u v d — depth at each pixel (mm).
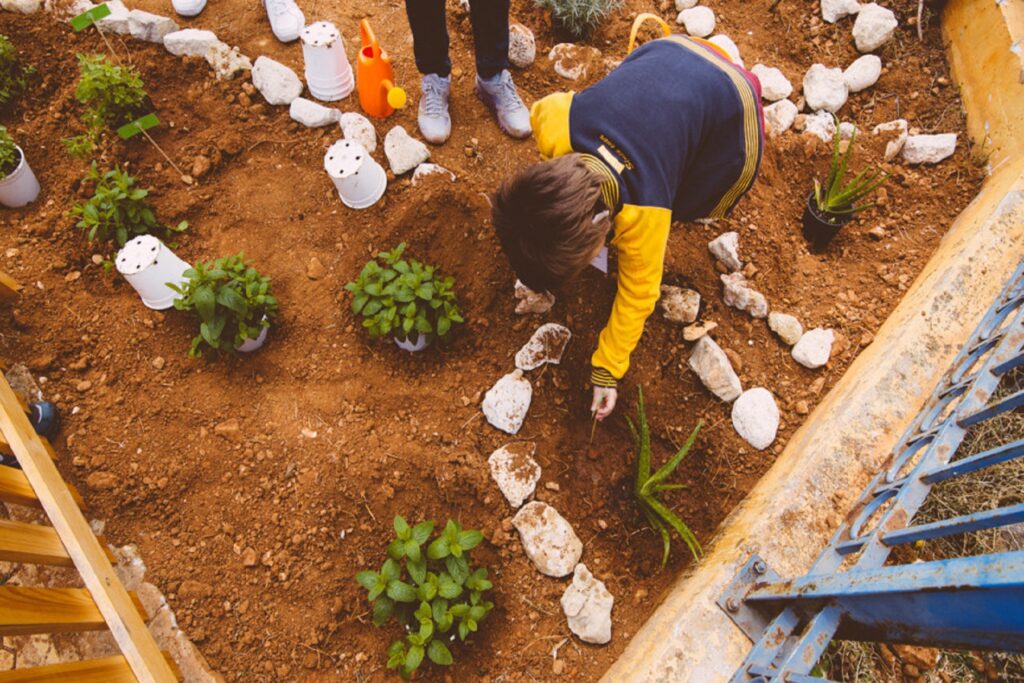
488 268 2656
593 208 1660
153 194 2758
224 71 2953
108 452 2381
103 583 1922
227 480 2389
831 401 2398
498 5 2414
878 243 2803
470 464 2414
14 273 2596
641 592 2275
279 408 2498
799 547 2051
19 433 2057
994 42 2863
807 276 2750
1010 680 2053
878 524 1816
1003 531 2227
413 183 2760
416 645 2062
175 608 2217
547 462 2465
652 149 1745
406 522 2359
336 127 2924
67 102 2900
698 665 1897
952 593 1253
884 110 3107
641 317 2033
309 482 2381
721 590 2006
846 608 1584
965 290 2404
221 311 2367
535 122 1948
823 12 3295
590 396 2562
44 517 2355
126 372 2508
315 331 2609
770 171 2924
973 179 2861
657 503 2234
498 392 2494
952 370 2168
